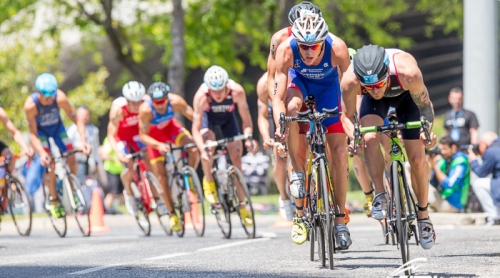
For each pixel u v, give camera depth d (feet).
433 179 103.24
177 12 164.96
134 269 57.26
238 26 187.93
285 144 59.06
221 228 90.33
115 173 135.44
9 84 180.34
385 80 52.29
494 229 89.51
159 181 96.27
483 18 115.85
